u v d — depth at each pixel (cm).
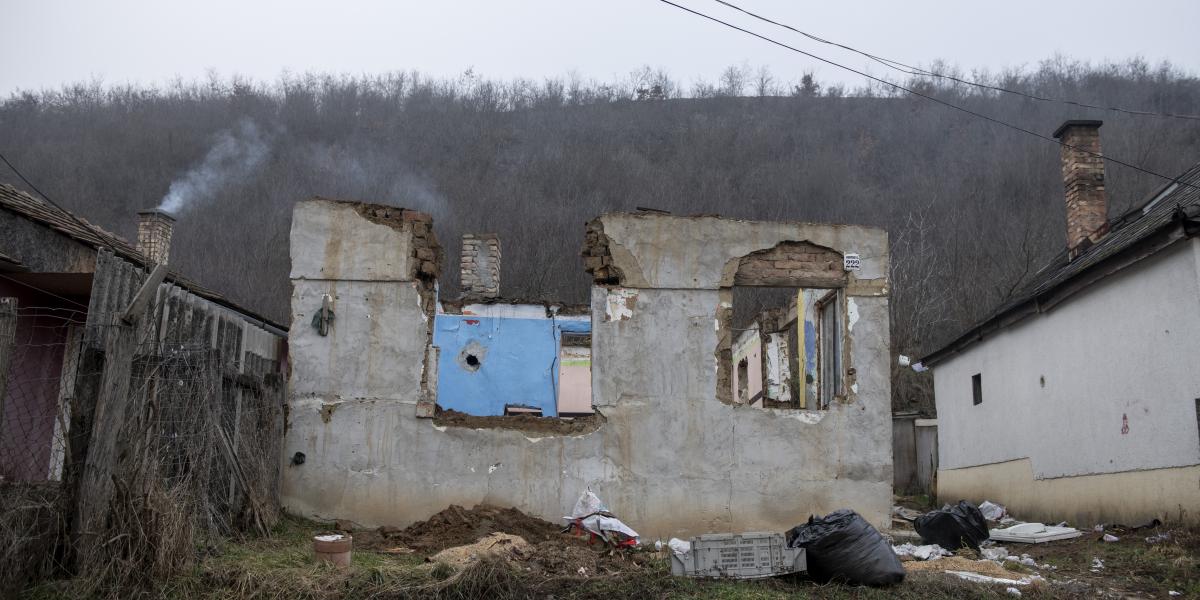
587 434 955
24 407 927
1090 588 709
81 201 2817
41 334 977
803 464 966
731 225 1010
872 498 963
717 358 984
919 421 1947
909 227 2806
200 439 690
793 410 979
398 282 978
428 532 884
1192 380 923
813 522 733
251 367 873
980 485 1503
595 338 977
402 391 955
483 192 3116
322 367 956
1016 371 1371
